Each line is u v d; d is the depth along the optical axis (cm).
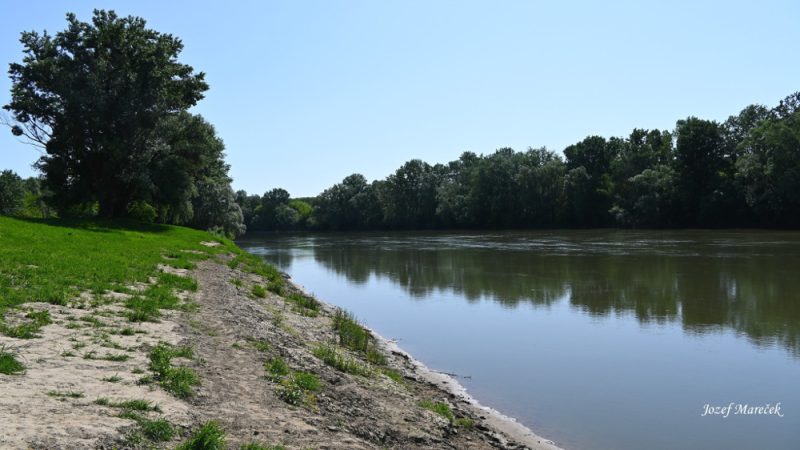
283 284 3169
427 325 2359
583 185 10594
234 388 940
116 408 724
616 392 1490
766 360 1748
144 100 4722
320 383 1114
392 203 14062
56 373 844
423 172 14125
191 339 1227
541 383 1572
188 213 5641
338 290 3431
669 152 10138
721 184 8594
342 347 1731
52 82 4578
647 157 10300
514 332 2198
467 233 10381
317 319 2167
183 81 5234
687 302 2691
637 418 1306
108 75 4712
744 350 1869
